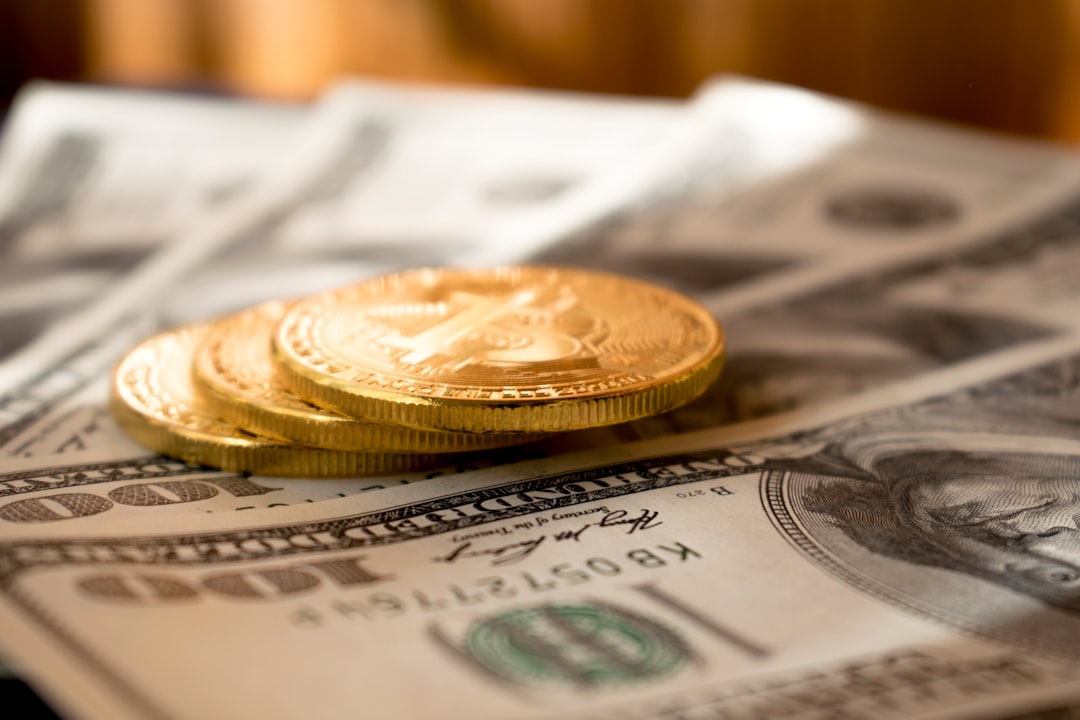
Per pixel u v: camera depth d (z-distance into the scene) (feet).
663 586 0.67
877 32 1.34
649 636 0.65
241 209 1.08
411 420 0.70
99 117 1.22
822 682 0.63
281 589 0.66
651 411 0.71
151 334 0.87
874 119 1.13
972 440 0.76
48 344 0.85
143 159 1.16
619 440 0.75
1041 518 0.71
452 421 0.70
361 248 1.00
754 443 0.76
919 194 1.03
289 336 0.74
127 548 0.68
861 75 1.36
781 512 0.71
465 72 1.47
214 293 0.91
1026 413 0.78
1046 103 1.33
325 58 1.50
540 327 0.75
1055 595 0.67
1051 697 0.63
